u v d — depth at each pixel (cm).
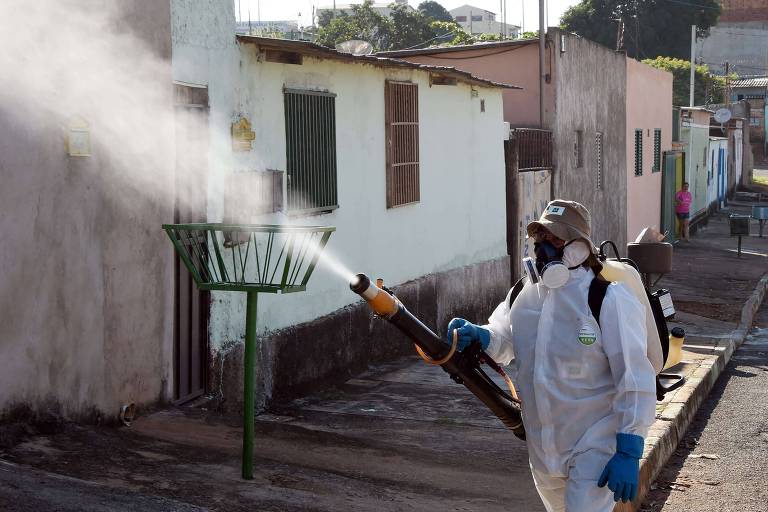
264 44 789
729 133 4472
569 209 390
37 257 536
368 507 520
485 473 639
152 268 654
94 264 588
